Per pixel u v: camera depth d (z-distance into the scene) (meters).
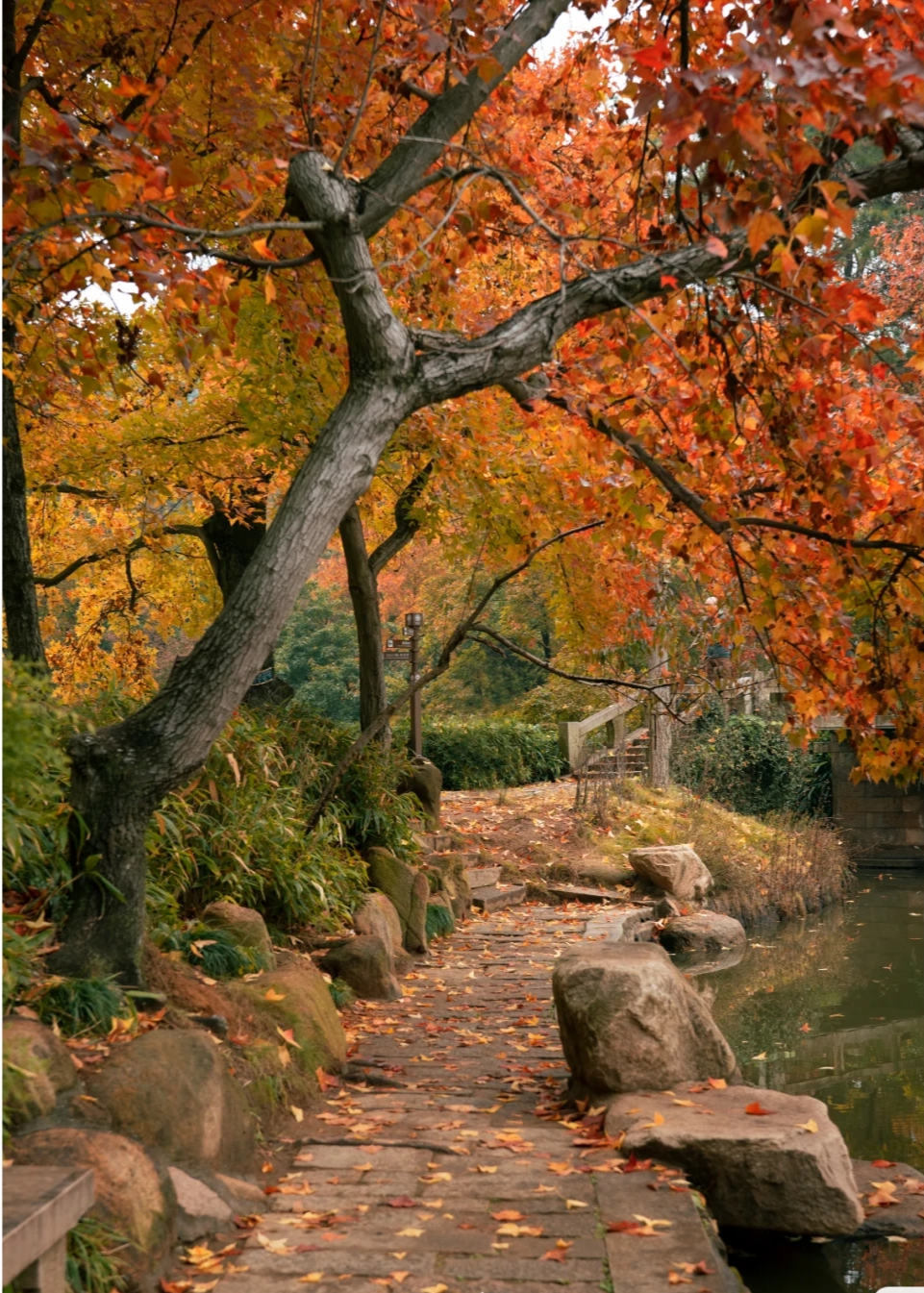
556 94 7.40
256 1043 4.95
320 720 10.82
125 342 7.03
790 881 14.71
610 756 16.33
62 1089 3.63
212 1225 3.61
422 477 11.01
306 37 6.50
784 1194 4.16
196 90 6.92
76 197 4.74
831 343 5.35
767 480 6.63
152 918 5.71
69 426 11.24
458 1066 6.01
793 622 6.11
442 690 27.98
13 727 3.41
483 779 17.20
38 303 5.91
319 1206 3.88
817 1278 4.26
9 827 3.91
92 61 7.00
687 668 9.50
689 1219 3.73
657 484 6.66
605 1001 5.00
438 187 6.56
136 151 4.50
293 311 7.20
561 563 10.59
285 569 4.75
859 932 13.30
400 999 7.73
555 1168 4.17
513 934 10.32
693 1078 5.05
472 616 8.53
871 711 5.93
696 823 14.93
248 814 7.51
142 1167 3.44
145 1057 3.97
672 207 6.10
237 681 4.78
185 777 4.80
